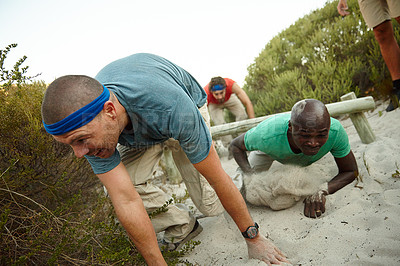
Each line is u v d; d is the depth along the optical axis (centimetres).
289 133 229
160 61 170
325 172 269
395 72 368
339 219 214
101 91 132
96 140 134
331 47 562
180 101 145
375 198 228
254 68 698
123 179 157
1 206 204
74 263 189
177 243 229
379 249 178
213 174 162
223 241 228
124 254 187
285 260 183
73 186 250
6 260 175
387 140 316
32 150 218
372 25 360
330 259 182
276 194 241
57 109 123
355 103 318
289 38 709
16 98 217
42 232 194
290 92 547
